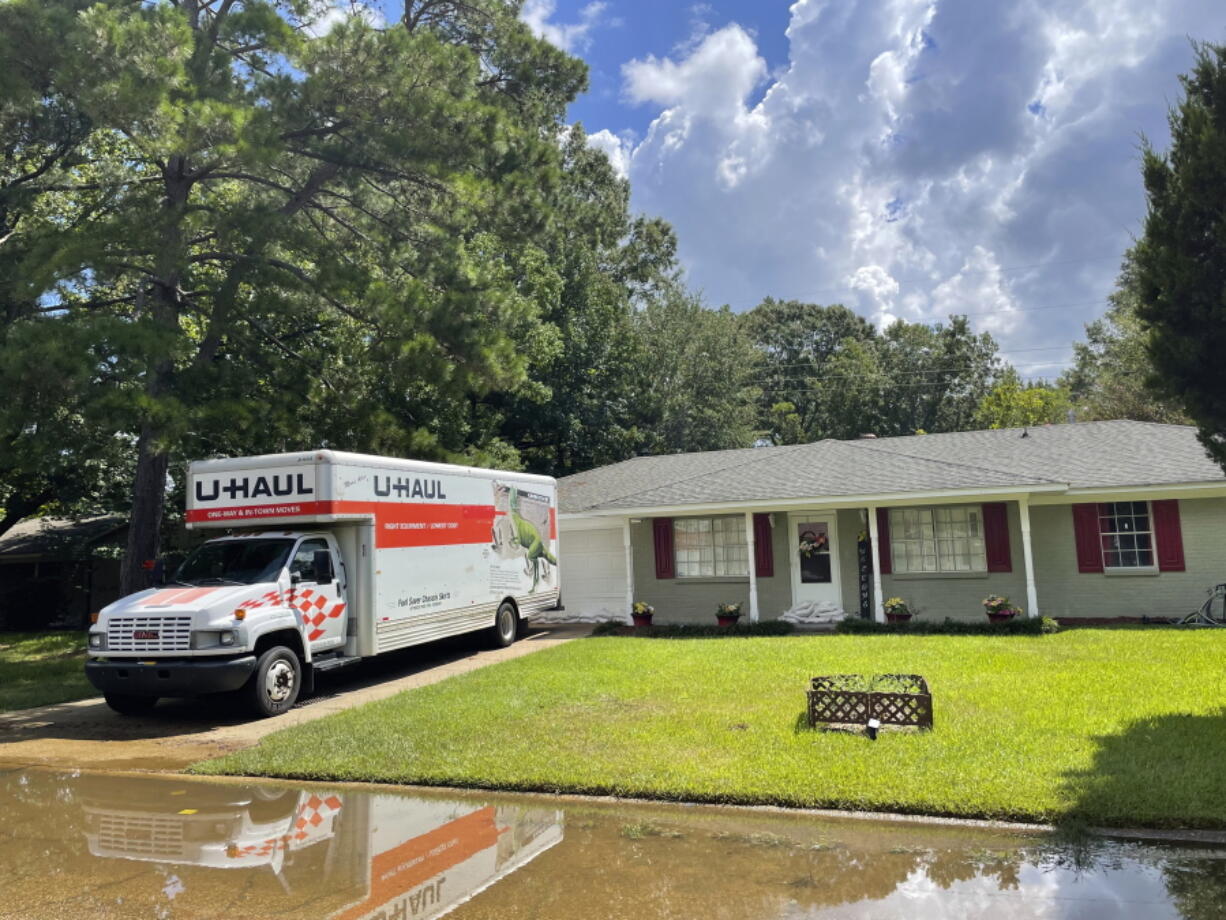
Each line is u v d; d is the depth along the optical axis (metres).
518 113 21.61
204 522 10.98
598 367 29.72
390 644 11.56
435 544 12.69
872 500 15.24
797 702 8.81
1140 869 4.72
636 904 4.49
